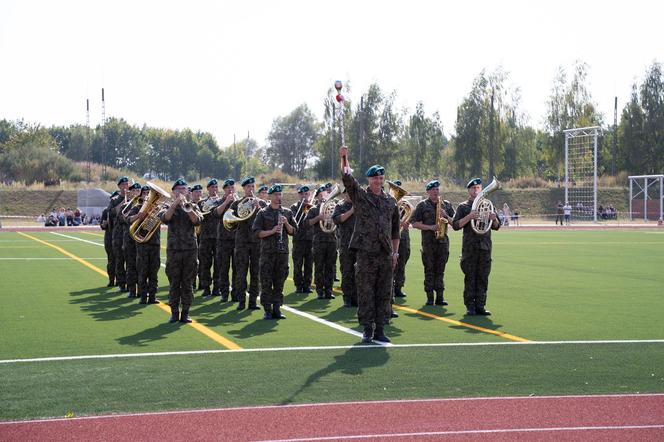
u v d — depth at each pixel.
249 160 157.50
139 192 16.44
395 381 8.13
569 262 24.50
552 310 13.80
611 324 12.16
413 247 33.19
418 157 96.12
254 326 12.01
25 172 97.56
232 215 14.11
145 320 12.66
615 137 94.69
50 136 130.62
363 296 10.43
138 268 14.87
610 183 83.44
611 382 8.12
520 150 90.75
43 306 14.41
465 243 13.18
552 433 6.33
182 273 12.41
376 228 10.39
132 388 7.82
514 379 8.24
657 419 6.75
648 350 9.93
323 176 91.12
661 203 62.78
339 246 14.57
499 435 6.28
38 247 32.53
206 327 11.90
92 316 13.11
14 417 6.84
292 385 7.95
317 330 11.59
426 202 14.64
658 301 15.05
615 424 6.59
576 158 76.94
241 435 6.29
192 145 149.50
